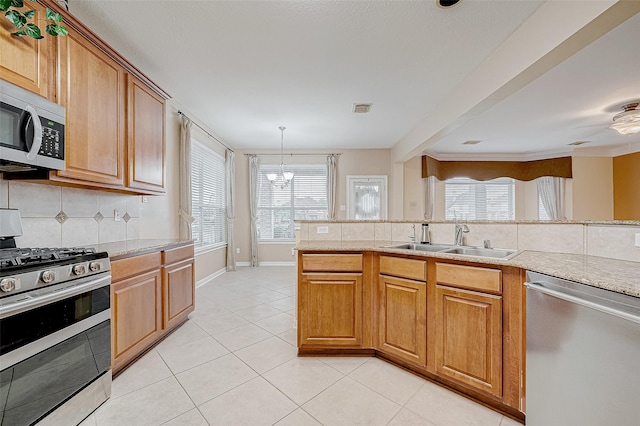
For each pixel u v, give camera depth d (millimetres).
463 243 2307
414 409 1615
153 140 2693
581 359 1173
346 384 1852
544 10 1912
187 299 2889
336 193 6137
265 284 4543
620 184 5898
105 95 2105
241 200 6109
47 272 1318
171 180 3643
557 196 6211
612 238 1660
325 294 2188
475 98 2818
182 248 2793
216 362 2125
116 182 2219
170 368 2039
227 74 2916
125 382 1867
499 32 2219
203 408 1615
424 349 1906
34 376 1286
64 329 1421
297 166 6227
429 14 2027
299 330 2211
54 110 1632
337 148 6152
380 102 3635
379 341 2160
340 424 1493
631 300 1009
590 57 2588
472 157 6555
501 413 1591
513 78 2246
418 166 6086
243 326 2828
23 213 1877
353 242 2586
